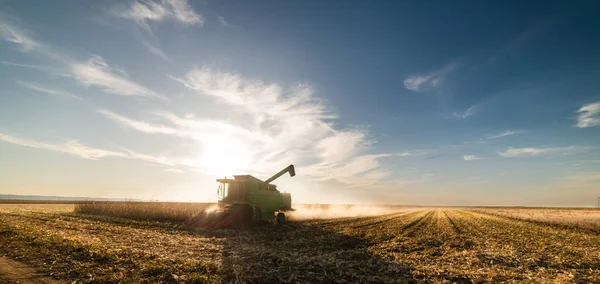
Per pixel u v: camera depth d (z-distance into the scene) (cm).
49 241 1224
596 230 2631
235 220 2231
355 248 1489
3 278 804
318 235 1927
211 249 1300
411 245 1609
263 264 1049
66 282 798
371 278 916
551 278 973
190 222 2311
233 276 878
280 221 2616
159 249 1255
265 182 2558
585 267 1141
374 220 3431
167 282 816
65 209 4138
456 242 1738
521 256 1307
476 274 986
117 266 925
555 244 1652
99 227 2030
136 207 3064
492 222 3347
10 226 1642
